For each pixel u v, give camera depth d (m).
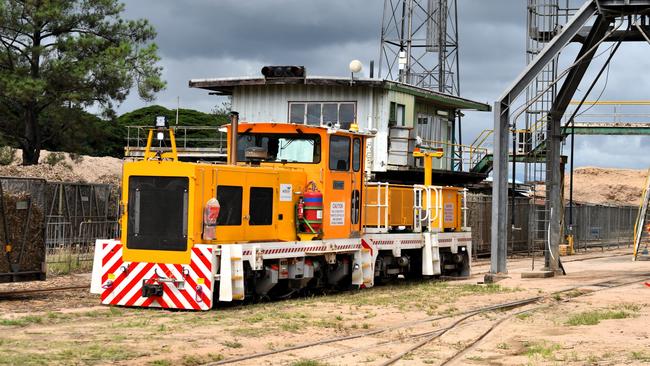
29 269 18.03
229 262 16.05
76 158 38.25
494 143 23.52
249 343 12.45
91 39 34.72
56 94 34.84
